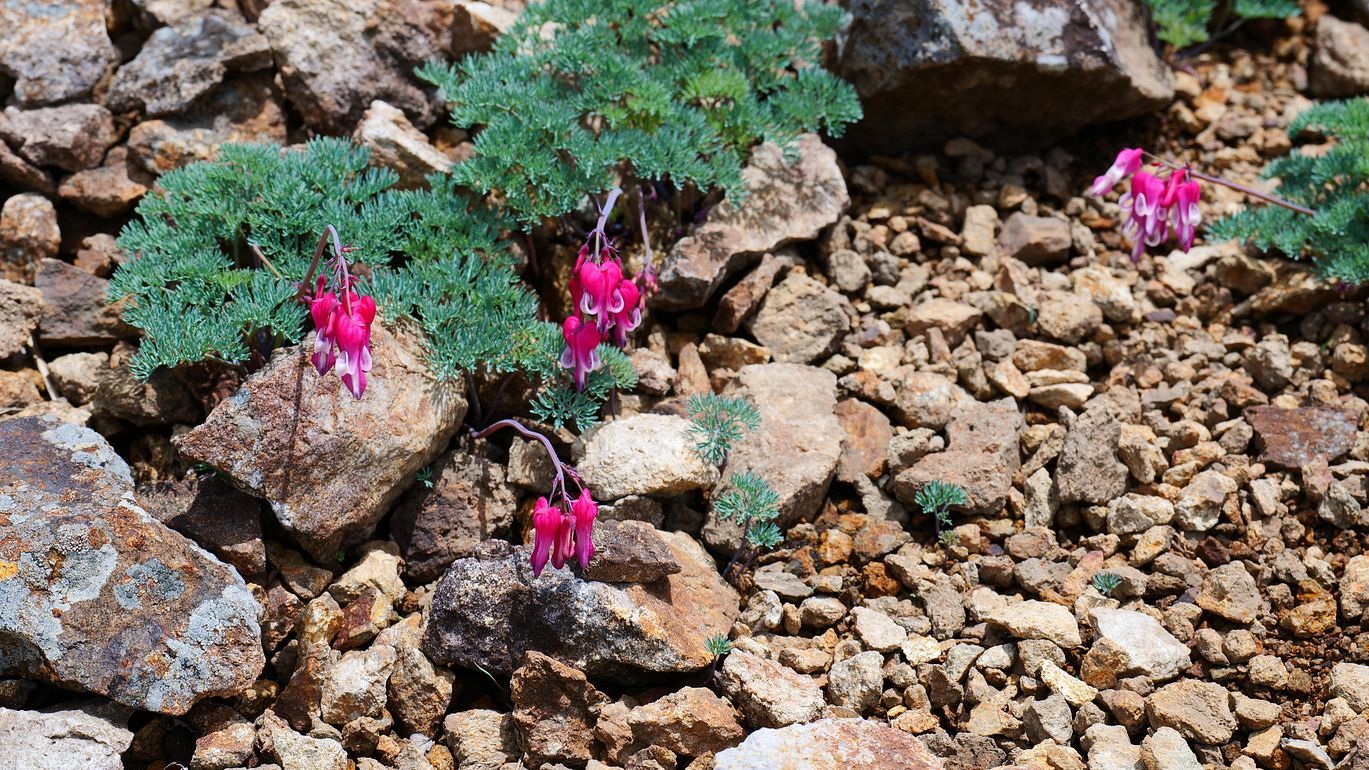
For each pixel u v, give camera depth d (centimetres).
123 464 70
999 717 68
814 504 73
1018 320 78
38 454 70
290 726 69
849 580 72
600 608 68
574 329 71
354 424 70
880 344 78
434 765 68
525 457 73
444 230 75
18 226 77
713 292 78
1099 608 70
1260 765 67
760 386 75
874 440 75
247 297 72
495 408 75
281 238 75
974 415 75
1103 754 66
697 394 76
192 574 68
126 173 78
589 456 72
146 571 68
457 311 73
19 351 75
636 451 72
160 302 73
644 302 76
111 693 67
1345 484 73
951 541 73
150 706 67
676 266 76
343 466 70
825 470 73
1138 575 71
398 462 71
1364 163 78
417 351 73
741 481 71
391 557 71
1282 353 76
